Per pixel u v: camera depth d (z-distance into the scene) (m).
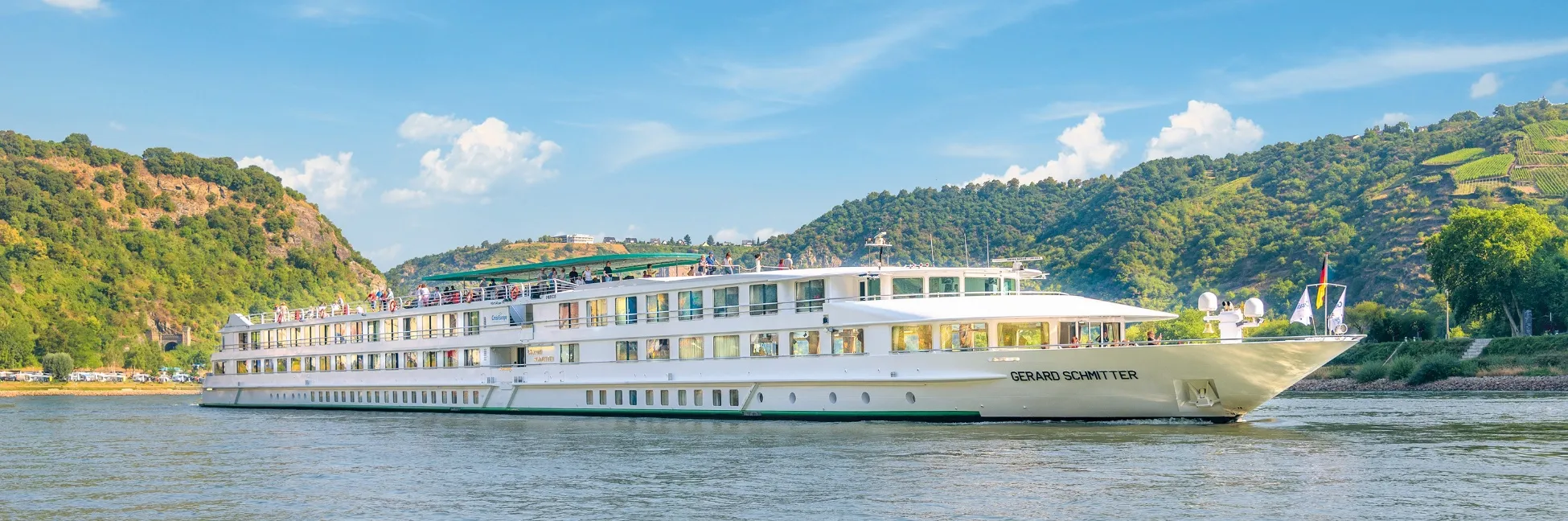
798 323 51.41
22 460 44.84
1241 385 44.50
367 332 71.31
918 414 48.78
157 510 32.25
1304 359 42.75
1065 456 37.62
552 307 61.28
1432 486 31.73
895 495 31.38
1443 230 116.25
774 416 52.75
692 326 55.09
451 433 51.66
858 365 49.69
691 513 29.70
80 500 34.12
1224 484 32.19
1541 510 28.31
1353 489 31.30
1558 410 58.91
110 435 56.91
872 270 49.91
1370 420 51.19
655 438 46.19
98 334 188.88
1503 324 119.00
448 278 68.25
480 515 30.25
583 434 48.88
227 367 82.62
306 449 46.41
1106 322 49.72
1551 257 109.31
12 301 181.88
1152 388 45.38
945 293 50.91
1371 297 178.25
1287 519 27.59
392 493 34.19
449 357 66.38
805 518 28.75
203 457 44.94
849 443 42.25
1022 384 46.59
